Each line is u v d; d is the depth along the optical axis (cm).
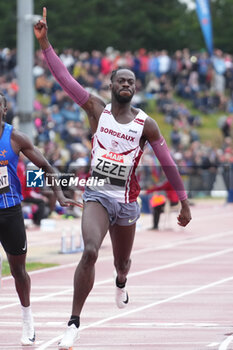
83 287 1373
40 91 6569
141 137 1470
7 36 8912
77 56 6894
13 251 1452
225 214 5397
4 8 9056
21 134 1445
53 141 5356
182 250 3375
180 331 1633
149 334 1599
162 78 7856
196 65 8431
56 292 2208
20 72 3712
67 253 3200
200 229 4388
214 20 12112
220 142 7875
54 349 1453
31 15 3712
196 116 8188
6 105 1443
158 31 10906
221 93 8694
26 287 1485
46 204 4122
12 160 1435
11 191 1438
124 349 1449
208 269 2742
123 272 1584
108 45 9856
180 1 12050
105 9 10581
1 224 1441
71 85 1473
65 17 9569
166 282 2411
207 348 1458
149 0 11231
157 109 7781
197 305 1980
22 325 1636
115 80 1451
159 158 1484
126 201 1459
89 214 1423
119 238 1508
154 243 3650
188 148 7056
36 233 3925
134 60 7606
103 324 1716
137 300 2058
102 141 1456
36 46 8156
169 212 4306
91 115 1479
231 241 3784
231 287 2309
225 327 1680
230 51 12106
